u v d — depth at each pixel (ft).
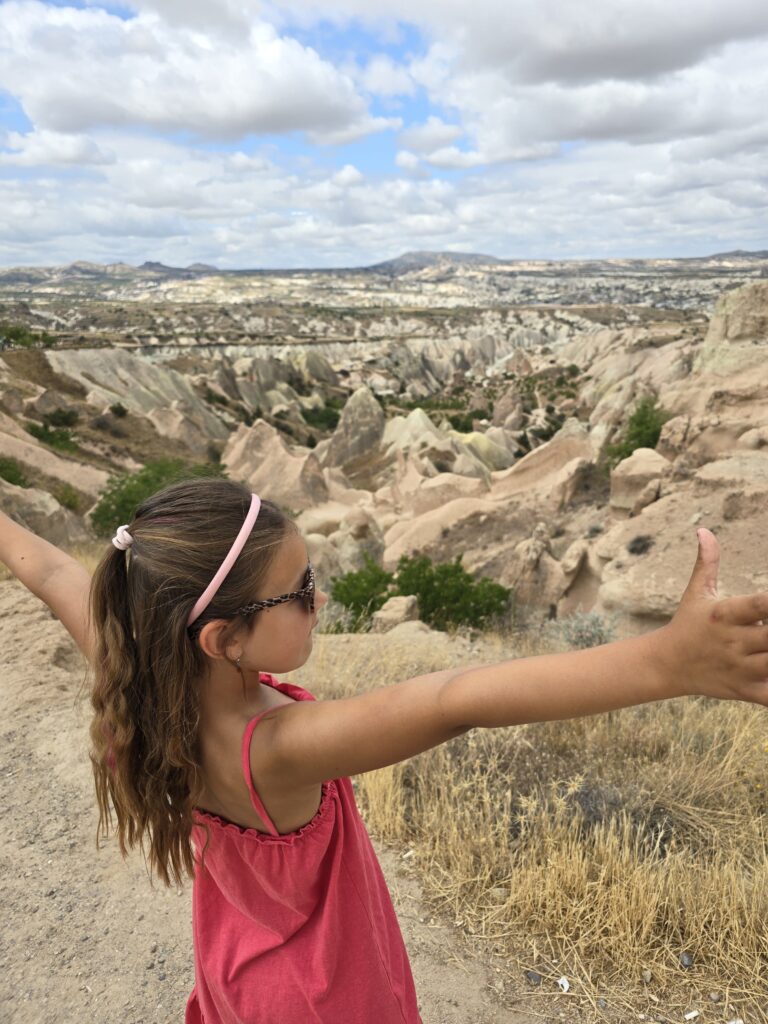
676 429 67.15
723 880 9.89
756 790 13.19
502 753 14.25
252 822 4.02
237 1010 4.27
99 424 179.52
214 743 3.88
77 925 10.47
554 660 3.11
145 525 3.79
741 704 17.79
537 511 88.07
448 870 11.02
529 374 418.92
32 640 20.26
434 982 9.03
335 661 20.63
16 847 12.19
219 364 318.45
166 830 4.10
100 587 3.91
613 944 9.27
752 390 65.77
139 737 3.91
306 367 375.86
